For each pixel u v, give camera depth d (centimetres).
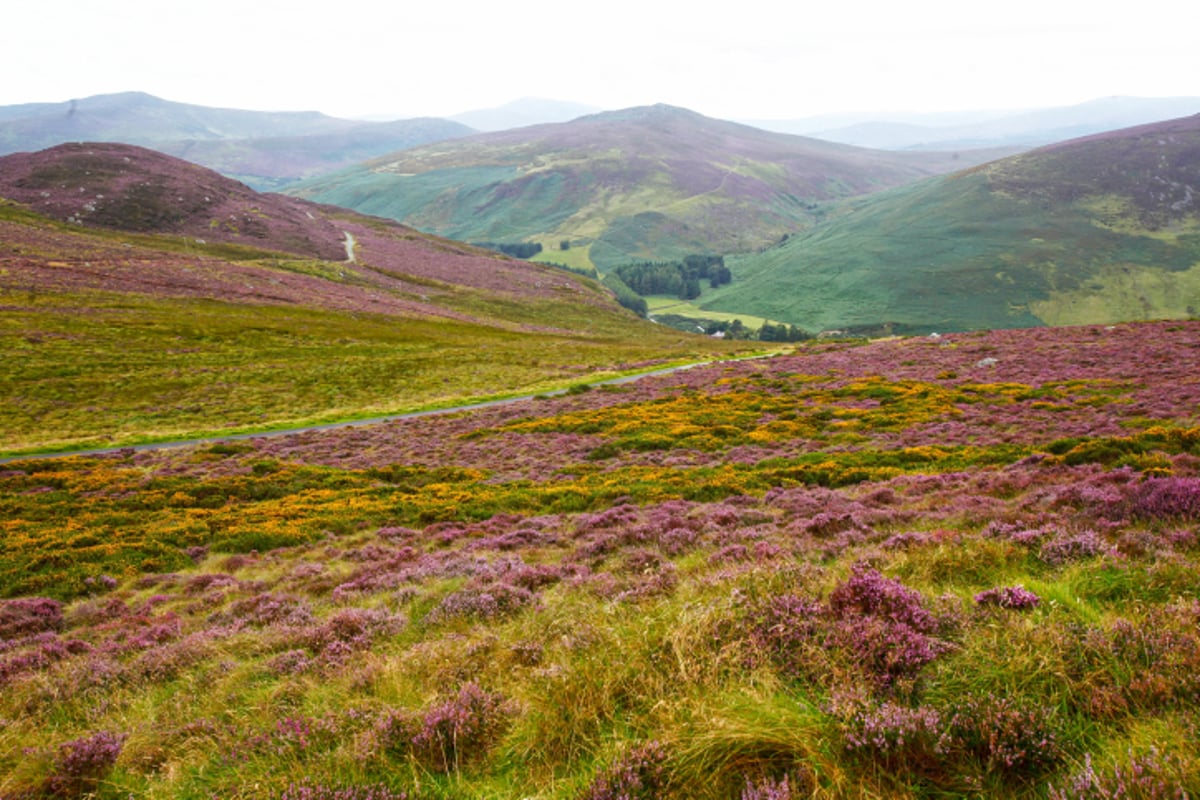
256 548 2162
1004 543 830
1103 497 1048
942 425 3316
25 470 3962
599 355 10938
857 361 7194
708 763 393
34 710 796
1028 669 439
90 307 9519
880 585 606
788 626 556
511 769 448
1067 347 5997
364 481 3334
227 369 7706
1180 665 409
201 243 17162
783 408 4566
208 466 4009
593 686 511
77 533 2345
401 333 11200
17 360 6900
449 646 751
